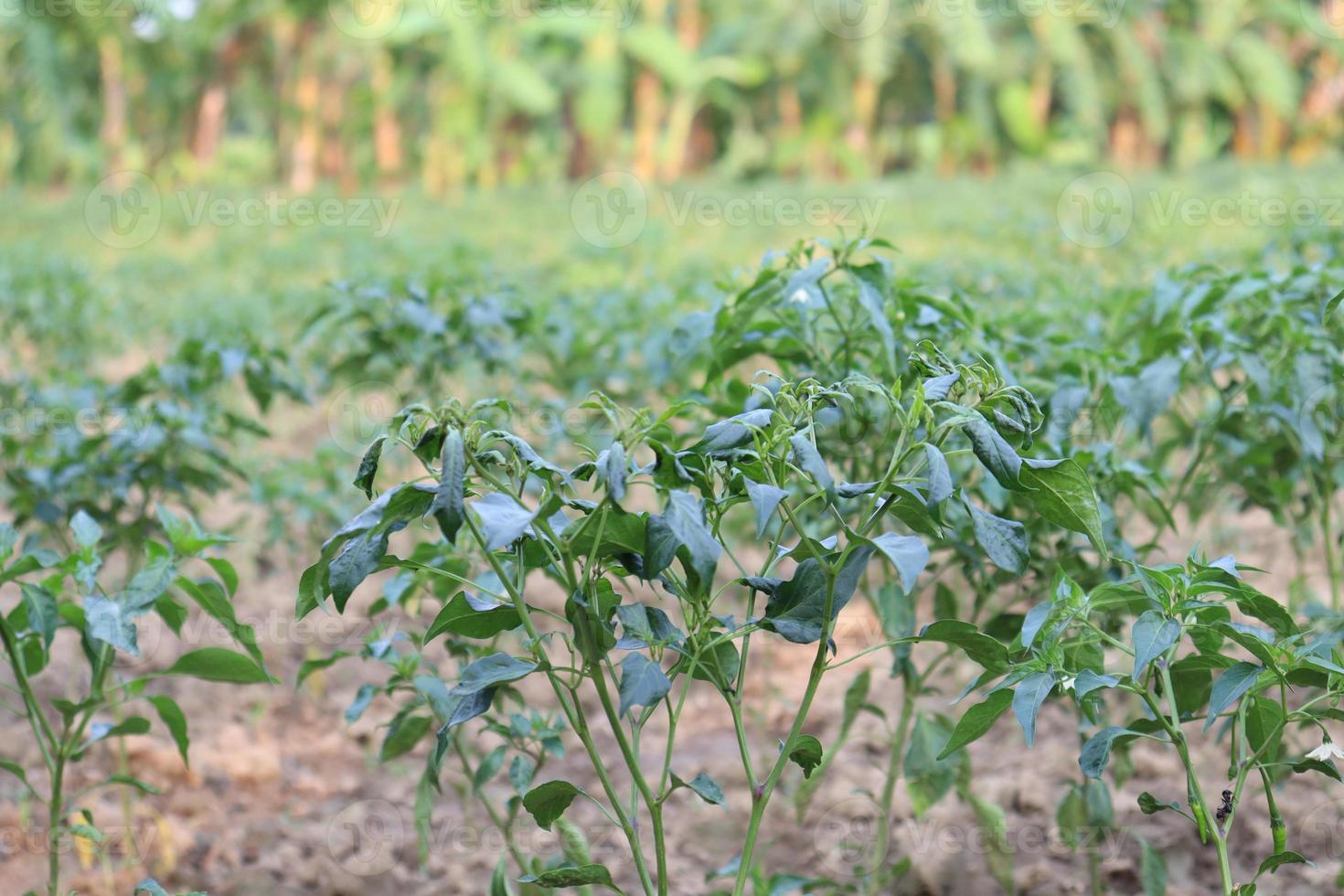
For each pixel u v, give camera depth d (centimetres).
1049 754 296
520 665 143
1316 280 234
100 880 257
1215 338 227
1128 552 205
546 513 133
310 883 261
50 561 174
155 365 278
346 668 354
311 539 377
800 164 1977
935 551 244
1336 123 2003
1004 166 1989
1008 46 1900
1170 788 275
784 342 218
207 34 1889
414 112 1977
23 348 628
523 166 1989
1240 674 143
